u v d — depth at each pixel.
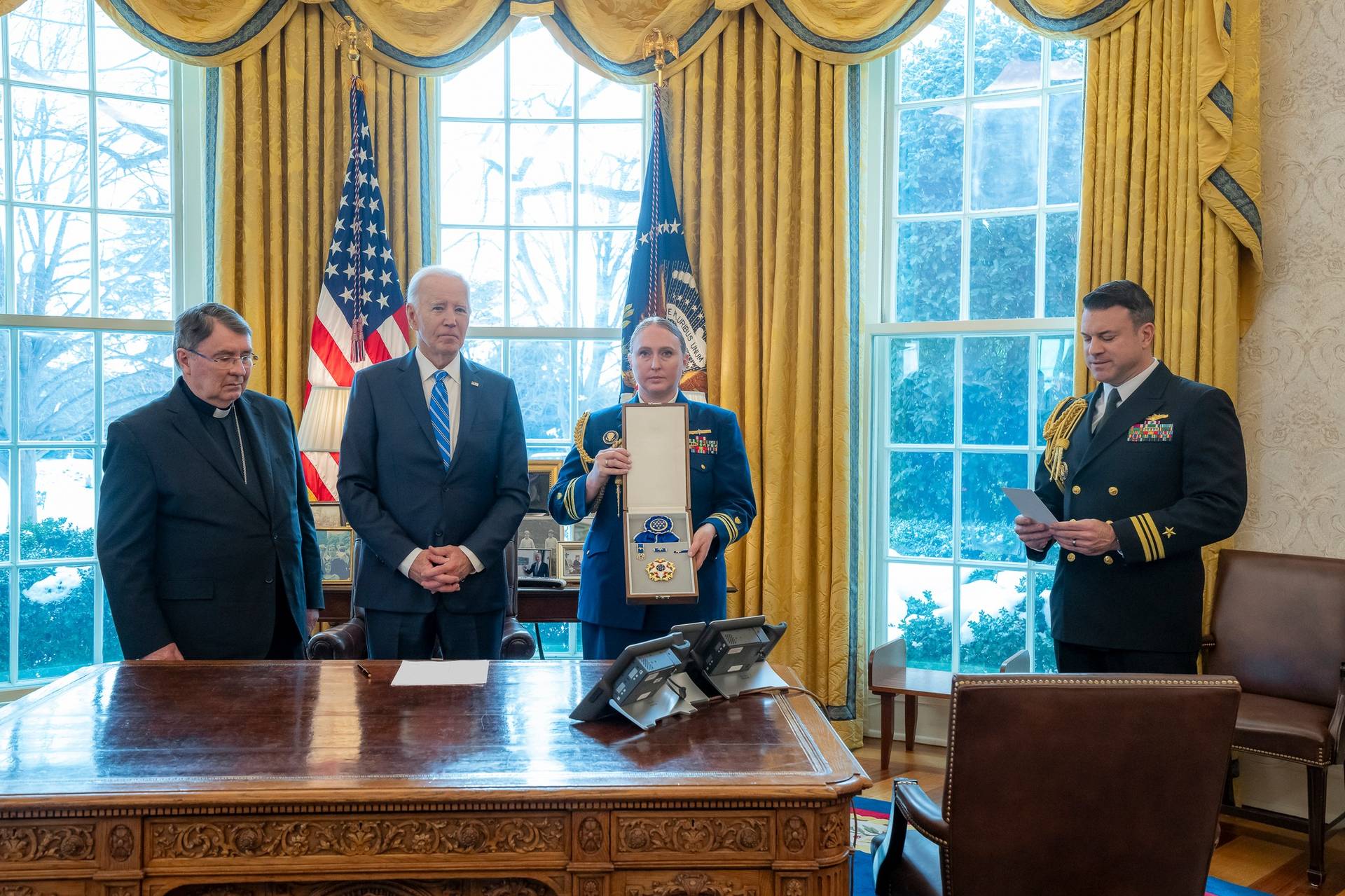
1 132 3.88
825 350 3.96
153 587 2.43
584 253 4.34
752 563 3.98
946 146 4.12
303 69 3.94
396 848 1.51
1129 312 2.56
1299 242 3.32
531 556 3.69
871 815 3.23
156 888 1.48
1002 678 1.67
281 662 2.30
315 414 3.80
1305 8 3.29
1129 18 3.47
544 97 4.32
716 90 4.04
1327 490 3.28
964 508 4.11
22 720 1.82
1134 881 1.70
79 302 4.01
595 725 1.83
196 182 4.16
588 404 4.34
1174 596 2.51
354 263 3.90
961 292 4.12
